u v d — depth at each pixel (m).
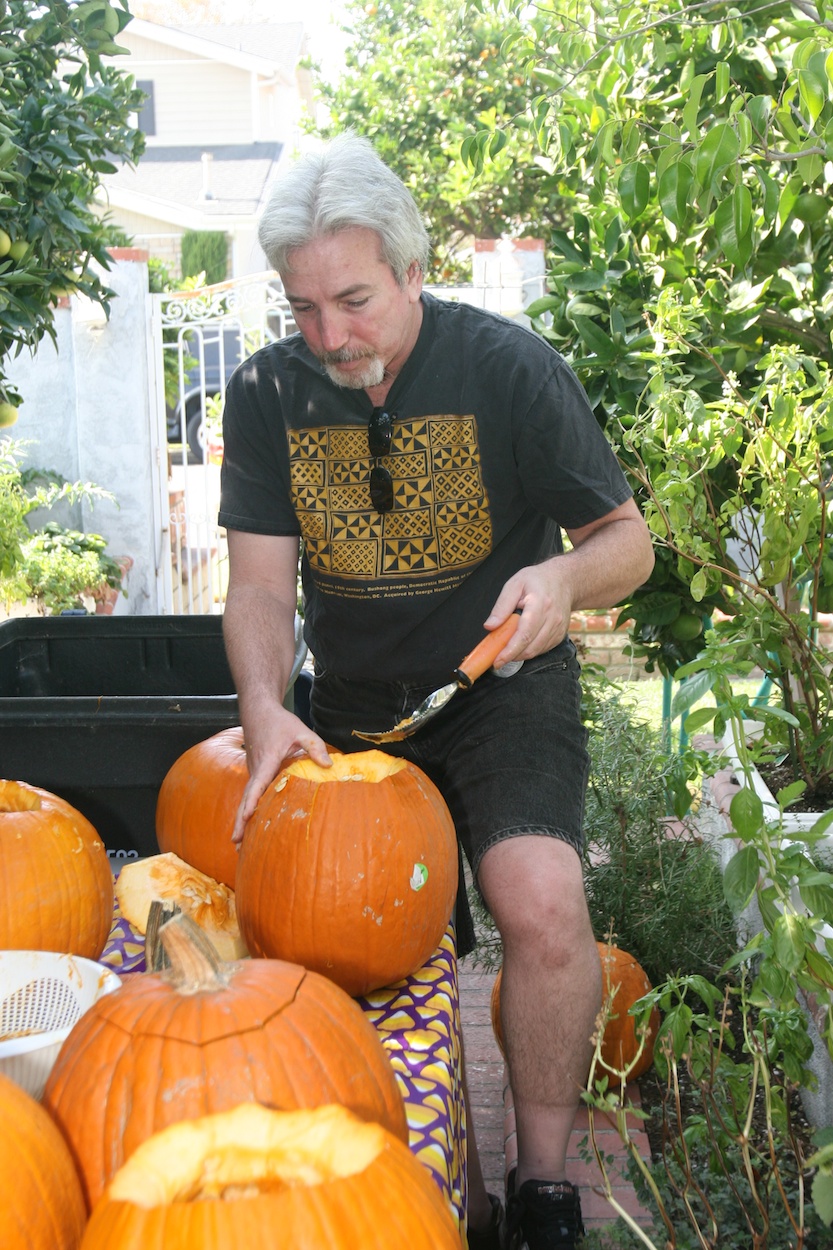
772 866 1.76
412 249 1.79
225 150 20.30
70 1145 0.89
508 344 1.91
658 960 2.85
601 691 3.41
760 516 3.09
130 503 6.50
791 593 3.19
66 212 2.38
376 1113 0.95
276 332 6.97
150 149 20.53
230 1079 0.90
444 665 1.99
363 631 2.01
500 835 1.71
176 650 2.49
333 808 1.35
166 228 17.05
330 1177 0.76
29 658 2.49
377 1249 0.73
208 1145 0.78
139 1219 0.72
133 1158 0.77
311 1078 0.91
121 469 6.45
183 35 19.83
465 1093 1.83
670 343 2.72
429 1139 1.08
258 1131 0.79
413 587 1.97
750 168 2.54
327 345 1.78
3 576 5.03
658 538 2.65
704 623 3.44
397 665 2.01
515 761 1.80
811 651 2.88
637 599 3.16
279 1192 0.75
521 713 1.85
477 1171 1.92
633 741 3.22
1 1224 0.75
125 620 2.48
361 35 11.31
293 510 2.04
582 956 1.65
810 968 1.71
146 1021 0.94
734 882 1.76
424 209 10.12
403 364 1.91
